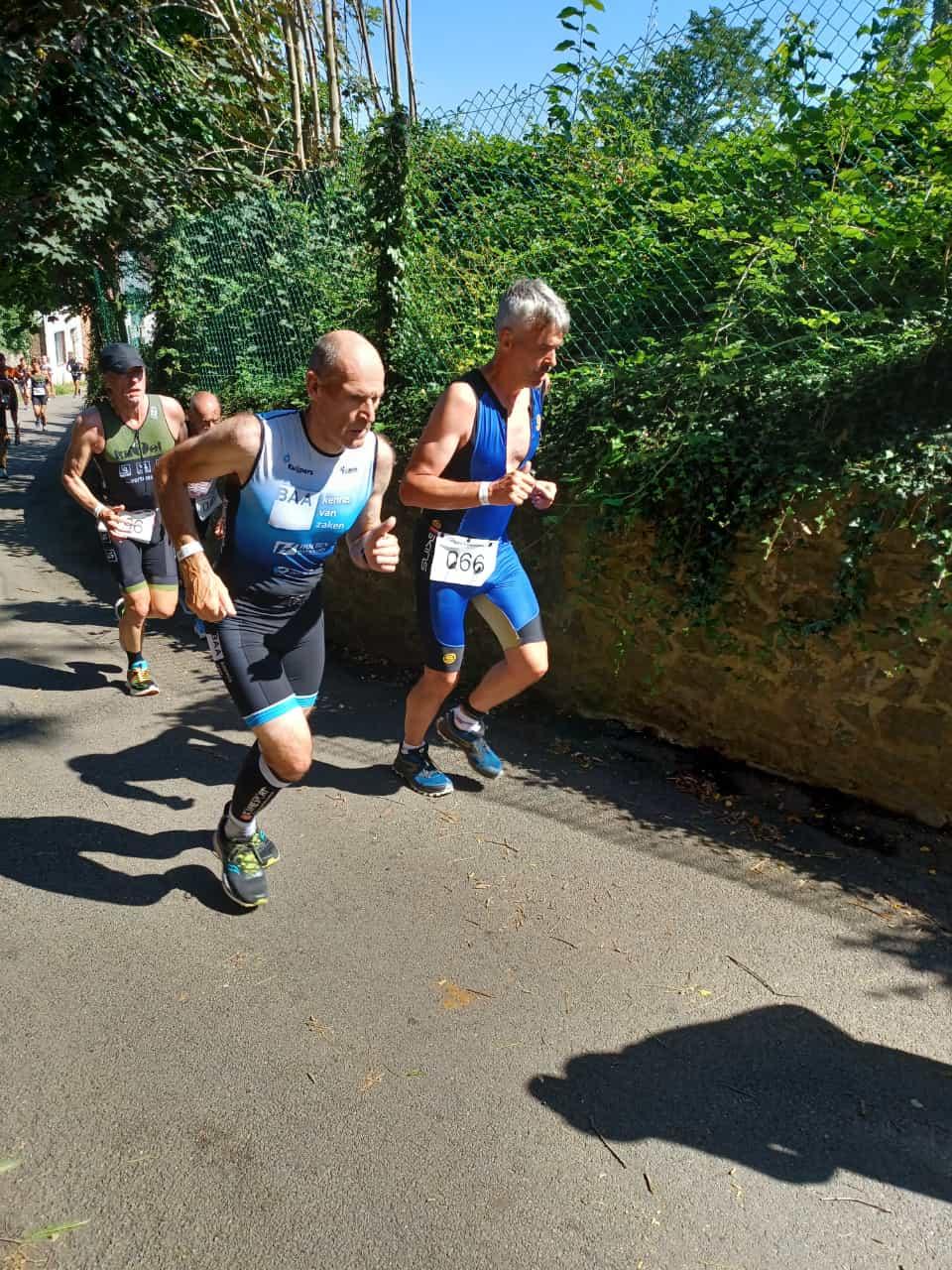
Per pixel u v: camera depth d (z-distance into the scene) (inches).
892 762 135.5
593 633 169.5
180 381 337.1
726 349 152.9
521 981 102.6
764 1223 74.0
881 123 157.3
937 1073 90.8
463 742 144.3
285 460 101.4
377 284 220.1
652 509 155.1
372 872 124.3
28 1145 79.0
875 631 132.4
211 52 390.3
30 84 333.1
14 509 418.3
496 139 214.4
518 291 114.4
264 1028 94.3
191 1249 70.0
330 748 164.6
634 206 197.3
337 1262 69.5
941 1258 71.4
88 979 101.0
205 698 188.2
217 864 125.5
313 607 116.3
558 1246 71.4
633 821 138.5
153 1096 84.7
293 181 287.7
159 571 187.2
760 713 149.4
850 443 136.9
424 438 120.3
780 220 162.2
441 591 130.3
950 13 161.2
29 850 126.5
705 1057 92.0
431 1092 86.4
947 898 119.0
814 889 121.0
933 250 151.3
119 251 375.2
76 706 181.9
